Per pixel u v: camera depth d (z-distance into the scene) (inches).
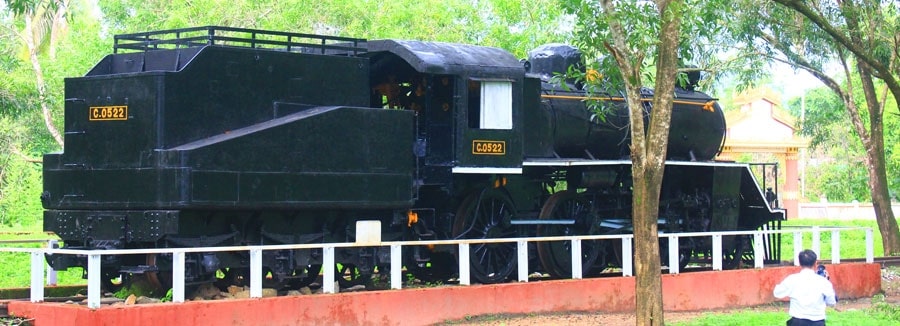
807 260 738.8
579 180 1162.0
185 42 893.8
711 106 1294.3
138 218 832.3
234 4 2018.9
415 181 1005.8
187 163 815.7
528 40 2085.4
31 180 2608.3
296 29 2003.0
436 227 1058.7
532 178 1143.6
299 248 877.2
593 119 1167.0
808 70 1809.8
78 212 872.3
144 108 841.5
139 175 835.4
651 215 872.3
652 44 855.7
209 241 855.1
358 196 933.2
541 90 1130.0
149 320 754.8
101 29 2463.1
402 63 1053.8
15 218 2615.7
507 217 1098.7
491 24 2220.7
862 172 3912.4
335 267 984.3
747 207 1368.1
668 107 863.1
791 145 3243.1
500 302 981.2
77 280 1253.1
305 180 893.2
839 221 2984.7
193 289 878.4
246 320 801.6
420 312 917.2
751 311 1113.4
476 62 1021.2
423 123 1054.4
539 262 1150.3
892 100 3417.8
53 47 2485.2
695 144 1270.9
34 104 1624.0
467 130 1011.9
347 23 2057.1
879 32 1651.1
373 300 884.6
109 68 925.2
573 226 1160.8
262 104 899.4
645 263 872.3
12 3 1074.1
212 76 868.6
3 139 2400.3
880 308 1099.9
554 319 987.9
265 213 893.2
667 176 1250.0
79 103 881.5
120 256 848.9
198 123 857.5
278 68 912.3
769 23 1667.1
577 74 958.4
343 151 924.0
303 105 927.7
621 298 1069.8
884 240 1879.9
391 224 978.1
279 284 909.8
